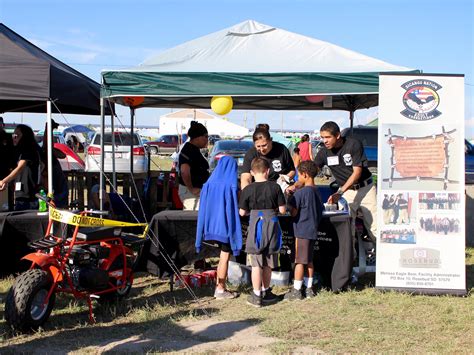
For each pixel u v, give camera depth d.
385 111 6.27
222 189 5.91
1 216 6.45
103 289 5.40
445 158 6.23
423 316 5.43
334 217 6.22
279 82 6.71
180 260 6.53
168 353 4.43
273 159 6.51
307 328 5.07
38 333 4.86
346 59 7.39
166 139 42.16
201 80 6.75
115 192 8.47
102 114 7.14
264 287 5.96
